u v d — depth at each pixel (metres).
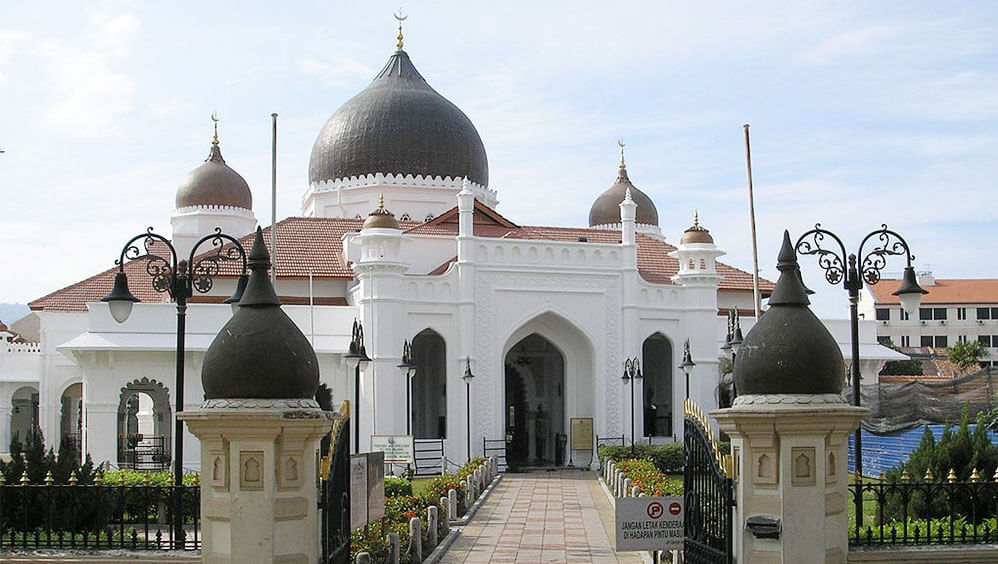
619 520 12.85
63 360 41.91
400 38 50.50
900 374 66.56
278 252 42.09
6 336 52.66
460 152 47.47
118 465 34.75
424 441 37.12
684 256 40.72
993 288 86.19
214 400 9.48
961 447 16.91
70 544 12.96
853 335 17.81
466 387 37.53
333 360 37.44
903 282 18.84
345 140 47.25
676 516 12.92
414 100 47.62
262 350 9.49
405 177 46.56
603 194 54.84
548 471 38.12
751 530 9.88
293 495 9.47
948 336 84.81
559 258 39.38
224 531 9.38
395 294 36.56
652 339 43.97
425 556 17.34
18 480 15.77
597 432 39.31
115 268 44.91
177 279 15.99
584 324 39.50
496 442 38.03
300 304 40.69
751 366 10.07
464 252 38.19
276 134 32.62
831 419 9.76
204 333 35.91
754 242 33.59
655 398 44.53
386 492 23.45
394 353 36.34
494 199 49.34
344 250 42.09
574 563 17.00
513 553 18.09
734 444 10.35
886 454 30.94
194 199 46.59
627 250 40.12
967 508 15.97
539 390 44.47
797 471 9.77
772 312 10.27
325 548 10.02
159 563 12.04
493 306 38.47
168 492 13.44
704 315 40.41
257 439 9.28
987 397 29.98
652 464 29.56
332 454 10.64
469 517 23.03
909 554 11.70
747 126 34.12
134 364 35.12
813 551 9.71
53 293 43.59
